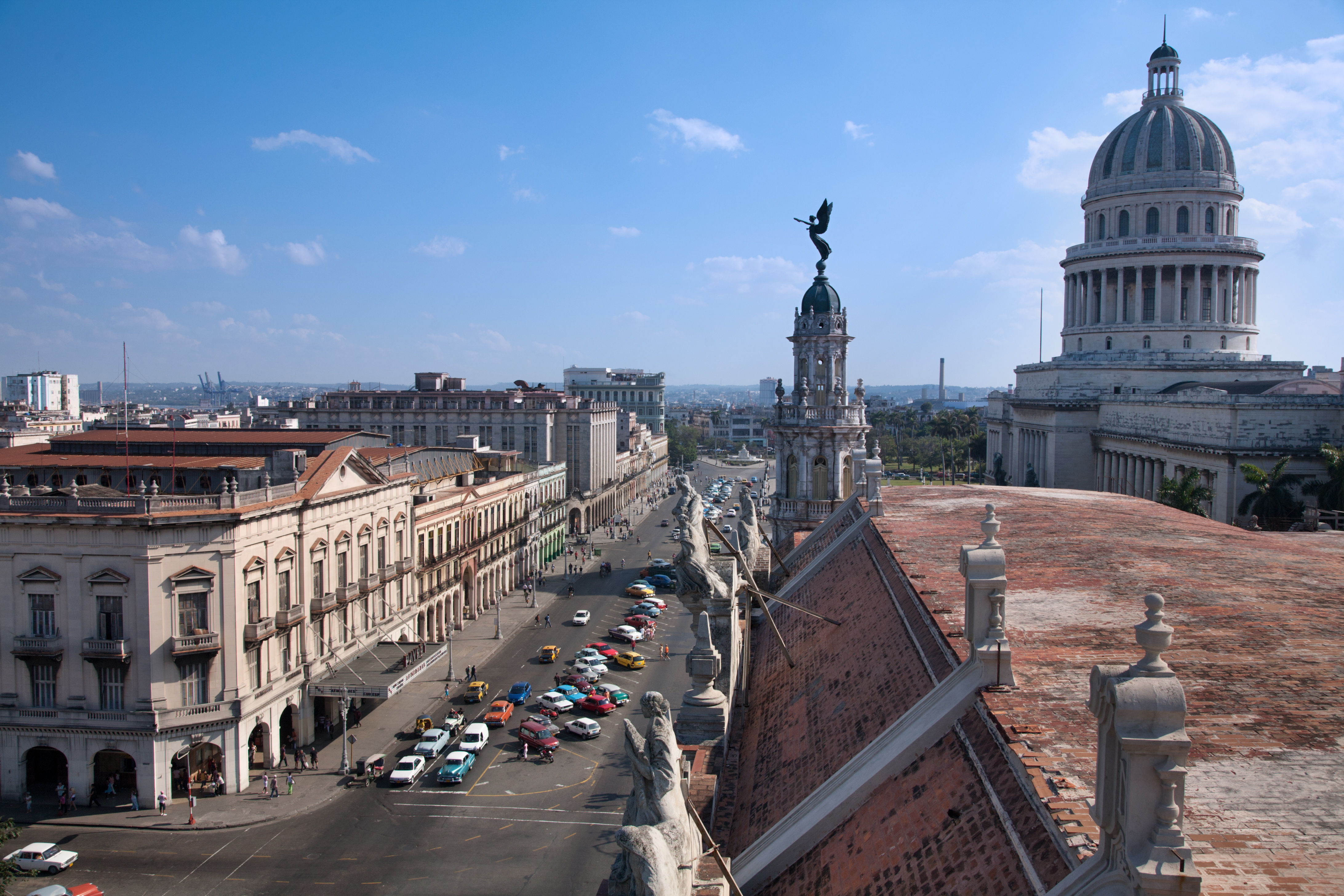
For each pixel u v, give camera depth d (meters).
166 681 49.50
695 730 21.12
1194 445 91.56
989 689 13.82
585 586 113.94
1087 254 140.00
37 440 100.94
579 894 40.59
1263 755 10.88
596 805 50.28
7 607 49.62
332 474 62.59
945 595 19.66
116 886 41.19
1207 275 134.62
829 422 66.31
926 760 13.98
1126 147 138.50
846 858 13.52
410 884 41.56
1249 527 77.81
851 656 21.23
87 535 48.91
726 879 12.62
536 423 142.25
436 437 143.75
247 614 52.66
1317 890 8.18
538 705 66.44
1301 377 126.69
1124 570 21.73
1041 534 27.53
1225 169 136.50
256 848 45.06
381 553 70.88
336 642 63.28
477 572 96.12
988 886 10.20
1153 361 131.50
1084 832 9.49
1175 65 140.88
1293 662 14.22
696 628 22.00
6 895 39.88
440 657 74.69
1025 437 150.38
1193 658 14.46
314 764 55.91
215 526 50.44
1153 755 7.86
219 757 51.88
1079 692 13.48
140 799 49.38
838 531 37.03
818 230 67.94
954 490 41.50
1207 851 8.84
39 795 51.03
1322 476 81.81
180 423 140.75
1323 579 20.64
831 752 16.86
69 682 49.50
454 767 53.03
